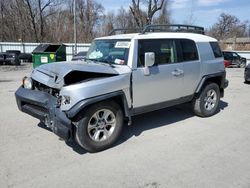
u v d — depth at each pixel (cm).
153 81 504
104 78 437
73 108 400
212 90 642
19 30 4538
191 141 492
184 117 635
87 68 434
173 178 366
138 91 484
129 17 4256
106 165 399
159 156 430
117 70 458
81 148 454
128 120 485
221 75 655
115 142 479
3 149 443
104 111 444
